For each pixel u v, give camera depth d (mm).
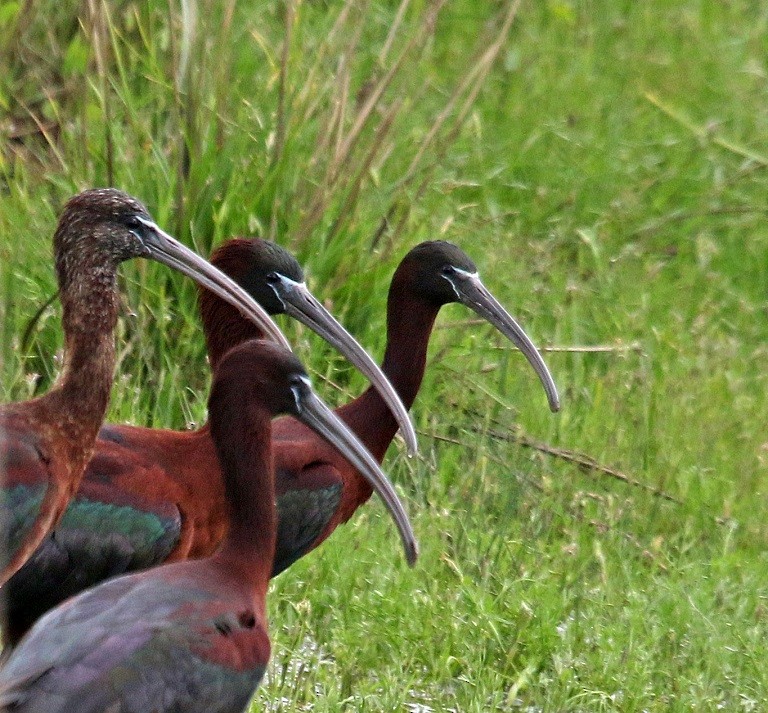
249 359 8891
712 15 21219
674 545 12531
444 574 11406
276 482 10406
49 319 12273
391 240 13609
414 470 12477
